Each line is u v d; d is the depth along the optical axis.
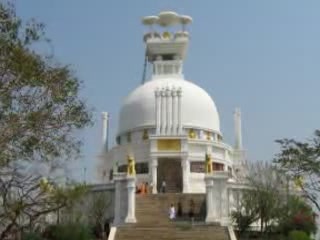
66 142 36.22
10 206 39.31
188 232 53.41
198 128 93.38
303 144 60.97
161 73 101.75
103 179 95.75
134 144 88.69
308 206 63.53
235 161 95.62
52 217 58.78
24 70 32.78
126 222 62.25
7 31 32.88
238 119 98.94
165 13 103.06
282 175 66.25
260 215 61.56
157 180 84.62
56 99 34.56
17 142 34.38
